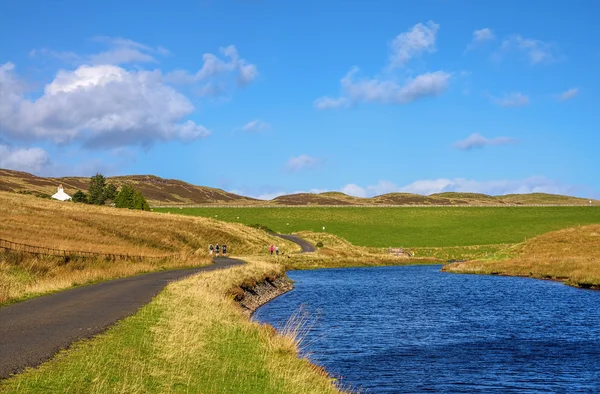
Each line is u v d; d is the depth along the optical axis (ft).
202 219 364.38
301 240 393.70
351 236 426.92
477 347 73.05
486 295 139.03
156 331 48.47
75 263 122.11
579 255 246.27
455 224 465.47
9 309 61.72
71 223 222.69
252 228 397.19
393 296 137.18
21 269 97.60
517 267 226.58
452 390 53.36
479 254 352.69
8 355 36.32
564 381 56.65
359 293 145.48
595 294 139.95
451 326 90.17
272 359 46.88
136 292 82.64
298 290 155.02
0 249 106.73
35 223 199.52
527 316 101.09
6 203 252.62
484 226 453.17
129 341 43.19
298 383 41.16
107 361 36.24
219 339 50.75
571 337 79.97
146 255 176.76
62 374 31.94
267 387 37.70
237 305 96.48
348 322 94.12
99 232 219.41
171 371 36.58
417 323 92.99
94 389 29.55
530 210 516.73
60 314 57.47
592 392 52.85
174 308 64.64
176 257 187.21
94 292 82.84
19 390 27.96
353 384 54.80
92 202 504.84
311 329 86.69
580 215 482.28
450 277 208.44
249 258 230.89
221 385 35.78
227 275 118.11
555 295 138.21
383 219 496.23
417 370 60.90
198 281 100.83
